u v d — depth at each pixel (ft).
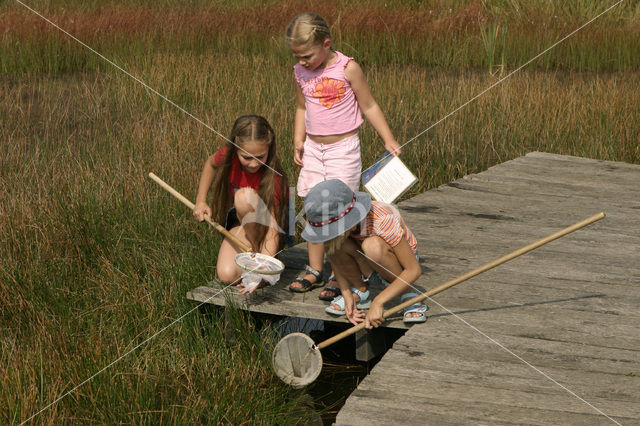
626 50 49.24
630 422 11.94
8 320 17.83
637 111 34.88
